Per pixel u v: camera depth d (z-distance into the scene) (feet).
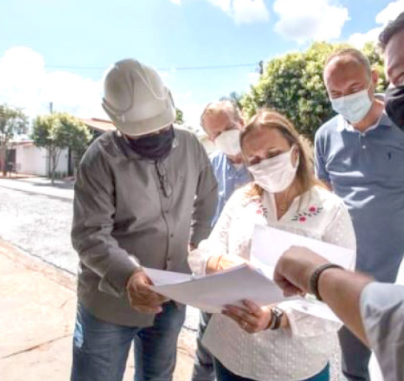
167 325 5.56
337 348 8.63
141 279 4.15
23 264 15.40
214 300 3.68
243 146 4.63
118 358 5.10
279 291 3.25
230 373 4.42
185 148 5.16
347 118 6.69
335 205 4.32
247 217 4.63
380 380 2.75
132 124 4.37
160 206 4.90
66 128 75.10
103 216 4.63
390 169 6.46
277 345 4.14
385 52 3.69
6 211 29.73
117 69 4.48
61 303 11.50
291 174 4.42
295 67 29.32
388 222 6.51
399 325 1.71
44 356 8.61
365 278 2.19
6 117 91.25
